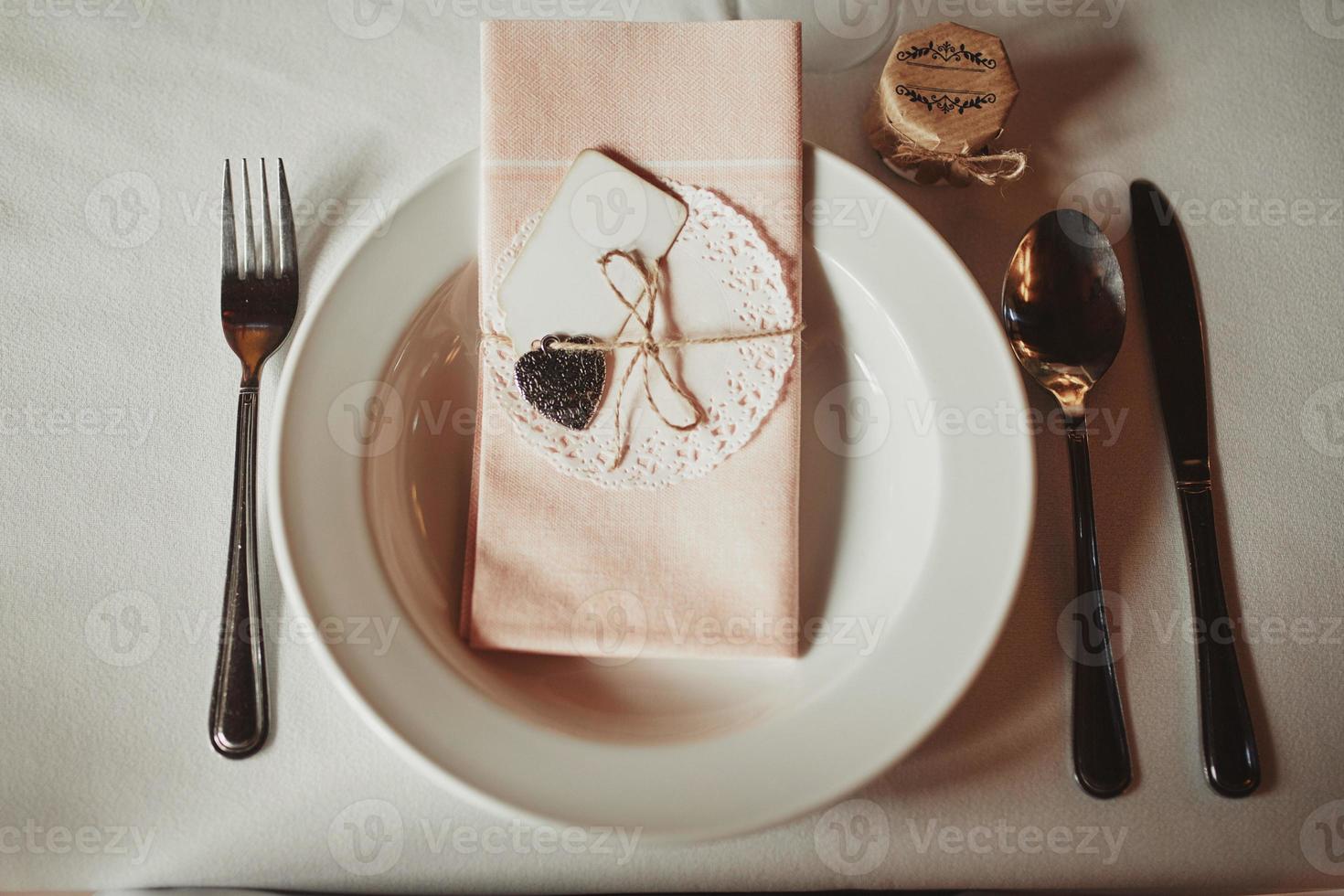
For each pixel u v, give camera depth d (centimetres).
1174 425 45
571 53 44
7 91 47
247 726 41
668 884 41
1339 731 43
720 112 44
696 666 43
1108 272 46
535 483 43
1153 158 48
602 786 39
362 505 42
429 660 40
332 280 43
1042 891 42
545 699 42
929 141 44
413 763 39
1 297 45
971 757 42
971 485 42
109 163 47
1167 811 42
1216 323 46
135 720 42
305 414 42
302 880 41
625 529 43
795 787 39
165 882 41
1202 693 43
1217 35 48
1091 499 44
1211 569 44
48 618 43
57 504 44
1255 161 48
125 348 45
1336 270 47
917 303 44
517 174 44
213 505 44
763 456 43
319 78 48
